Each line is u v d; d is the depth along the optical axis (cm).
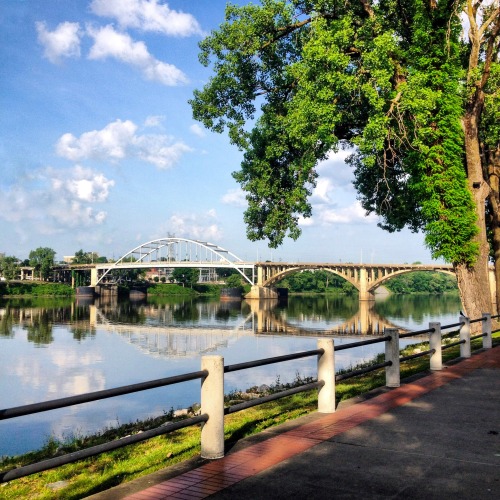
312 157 2334
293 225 2583
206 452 602
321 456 592
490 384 1070
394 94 2162
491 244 3183
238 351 4034
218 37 2520
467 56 2606
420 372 1254
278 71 2611
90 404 1844
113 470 720
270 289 15525
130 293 18088
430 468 548
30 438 1402
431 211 2316
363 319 7619
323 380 827
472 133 2362
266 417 939
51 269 18712
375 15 2231
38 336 5472
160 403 1856
